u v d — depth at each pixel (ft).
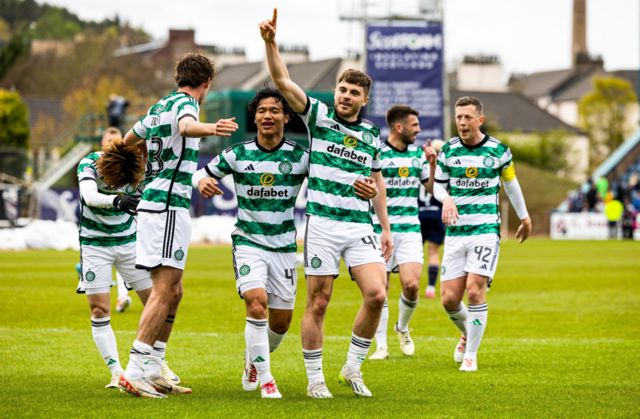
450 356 39.04
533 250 122.83
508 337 44.27
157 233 29.35
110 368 30.99
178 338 42.86
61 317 50.21
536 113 328.08
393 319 51.67
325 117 29.45
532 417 26.43
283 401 28.43
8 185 154.40
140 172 31.42
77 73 297.74
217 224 136.46
